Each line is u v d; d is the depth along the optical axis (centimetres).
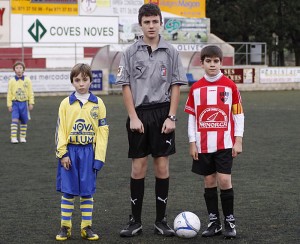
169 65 727
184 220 699
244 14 5225
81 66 706
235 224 760
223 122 711
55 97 3294
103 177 1093
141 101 718
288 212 819
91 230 712
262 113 2305
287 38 5438
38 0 3884
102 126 711
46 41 3906
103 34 4016
